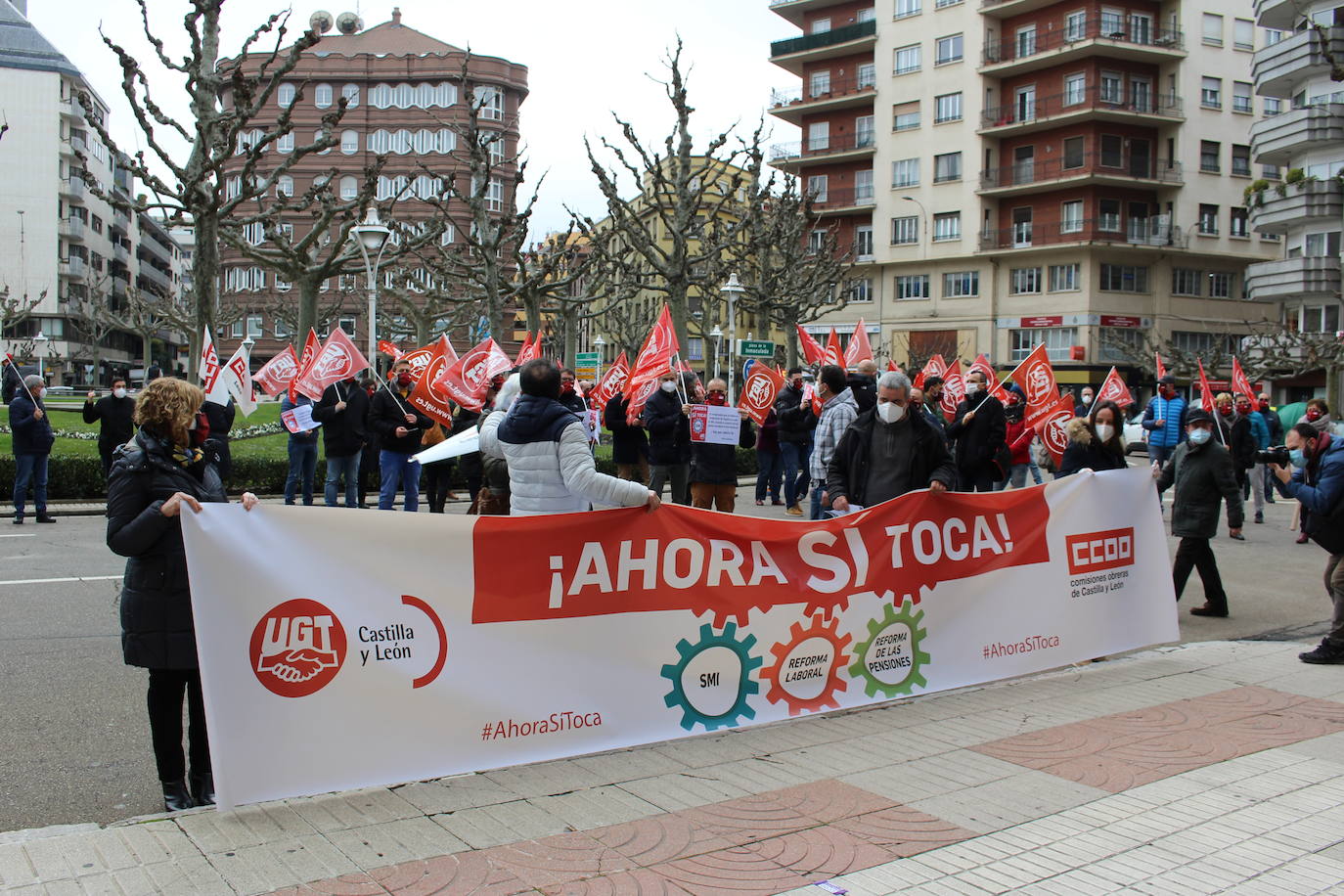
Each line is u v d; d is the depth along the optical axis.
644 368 13.55
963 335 57.62
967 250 56.94
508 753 4.80
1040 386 14.38
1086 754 5.28
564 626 4.97
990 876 3.86
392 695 4.50
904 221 59.06
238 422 30.59
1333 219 38.56
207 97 19.00
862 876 3.82
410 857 3.87
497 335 26.50
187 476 4.33
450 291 39.34
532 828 4.19
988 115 56.28
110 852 3.86
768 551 5.68
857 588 6.05
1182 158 54.94
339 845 3.96
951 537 6.50
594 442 15.35
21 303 76.19
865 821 4.35
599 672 5.08
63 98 78.06
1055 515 7.05
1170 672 7.10
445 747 4.63
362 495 15.66
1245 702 6.33
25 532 12.97
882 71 59.47
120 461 4.20
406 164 65.12
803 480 15.34
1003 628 6.75
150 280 110.25
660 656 5.29
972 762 5.13
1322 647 7.41
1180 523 9.36
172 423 4.29
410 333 52.28
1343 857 4.12
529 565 4.86
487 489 8.08
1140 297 55.25
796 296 36.94
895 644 6.23
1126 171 54.47
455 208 62.47
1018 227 56.38
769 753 5.21
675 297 27.42
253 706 4.19
